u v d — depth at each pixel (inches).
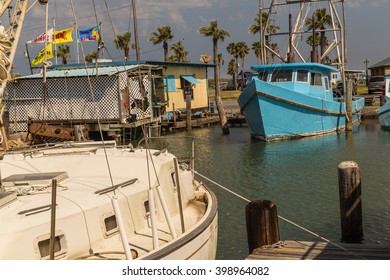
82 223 260.7
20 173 331.0
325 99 1334.9
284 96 1200.2
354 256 384.8
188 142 1285.7
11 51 495.8
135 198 296.8
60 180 306.3
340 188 519.2
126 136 1205.7
